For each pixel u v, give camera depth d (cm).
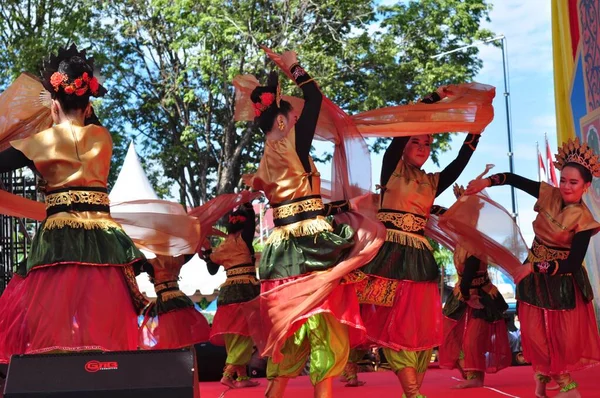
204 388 666
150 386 296
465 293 571
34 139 375
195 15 1473
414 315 450
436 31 1544
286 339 414
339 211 434
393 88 1482
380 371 756
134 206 482
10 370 295
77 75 384
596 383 576
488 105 483
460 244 560
